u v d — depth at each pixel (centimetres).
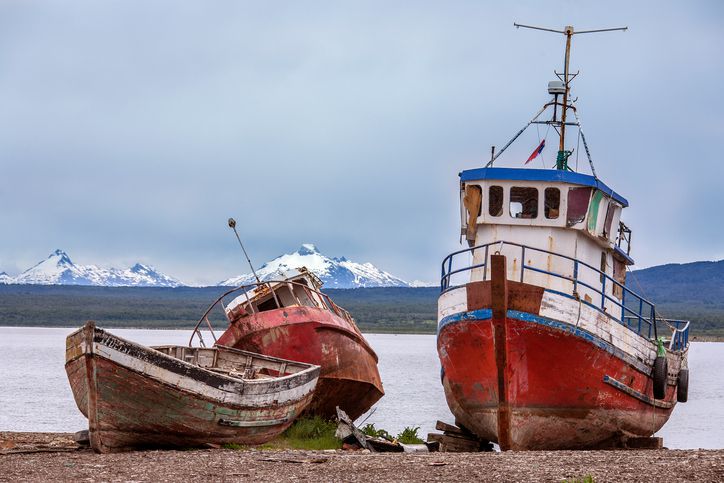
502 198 5259
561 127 5997
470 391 5156
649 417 5547
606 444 5253
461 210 5525
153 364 4216
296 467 3634
